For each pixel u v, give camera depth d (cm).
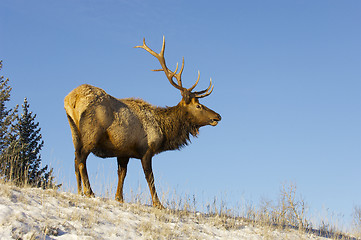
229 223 1424
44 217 1008
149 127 1491
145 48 1731
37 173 2133
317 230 1667
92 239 961
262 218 1574
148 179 1460
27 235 877
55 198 1180
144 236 1081
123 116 1405
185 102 1606
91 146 1332
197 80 1641
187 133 1623
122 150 1421
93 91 1355
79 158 1329
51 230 942
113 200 1348
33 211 1021
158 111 1566
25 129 2841
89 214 1123
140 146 1464
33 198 1126
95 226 1059
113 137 1377
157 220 1247
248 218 1568
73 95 1345
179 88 1631
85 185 1319
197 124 1628
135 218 1213
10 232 877
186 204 1477
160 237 1108
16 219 931
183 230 1223
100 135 1348
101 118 1344
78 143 1345
